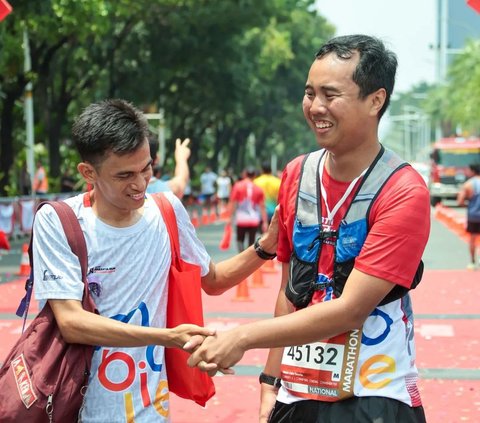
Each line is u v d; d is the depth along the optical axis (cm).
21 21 2136
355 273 316
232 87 4197
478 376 795
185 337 321
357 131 321
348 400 326
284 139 7331
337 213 327
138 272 348
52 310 341
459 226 2617
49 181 3030
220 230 2855
